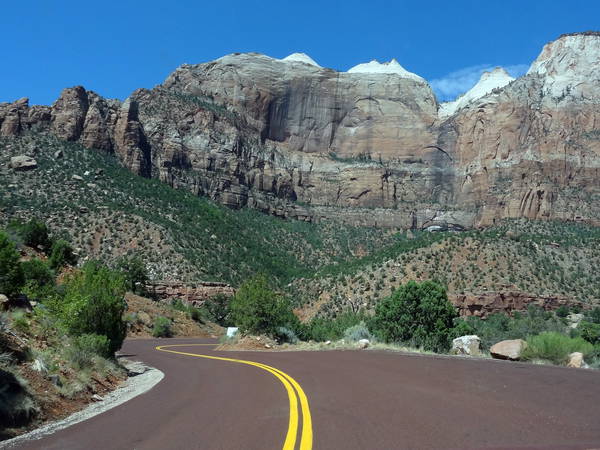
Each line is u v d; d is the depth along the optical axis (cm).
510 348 1841
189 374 2012
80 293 2180
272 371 1852
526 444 655
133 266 8038
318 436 767
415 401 992
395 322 3762
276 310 3838
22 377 1130
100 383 1581
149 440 819
